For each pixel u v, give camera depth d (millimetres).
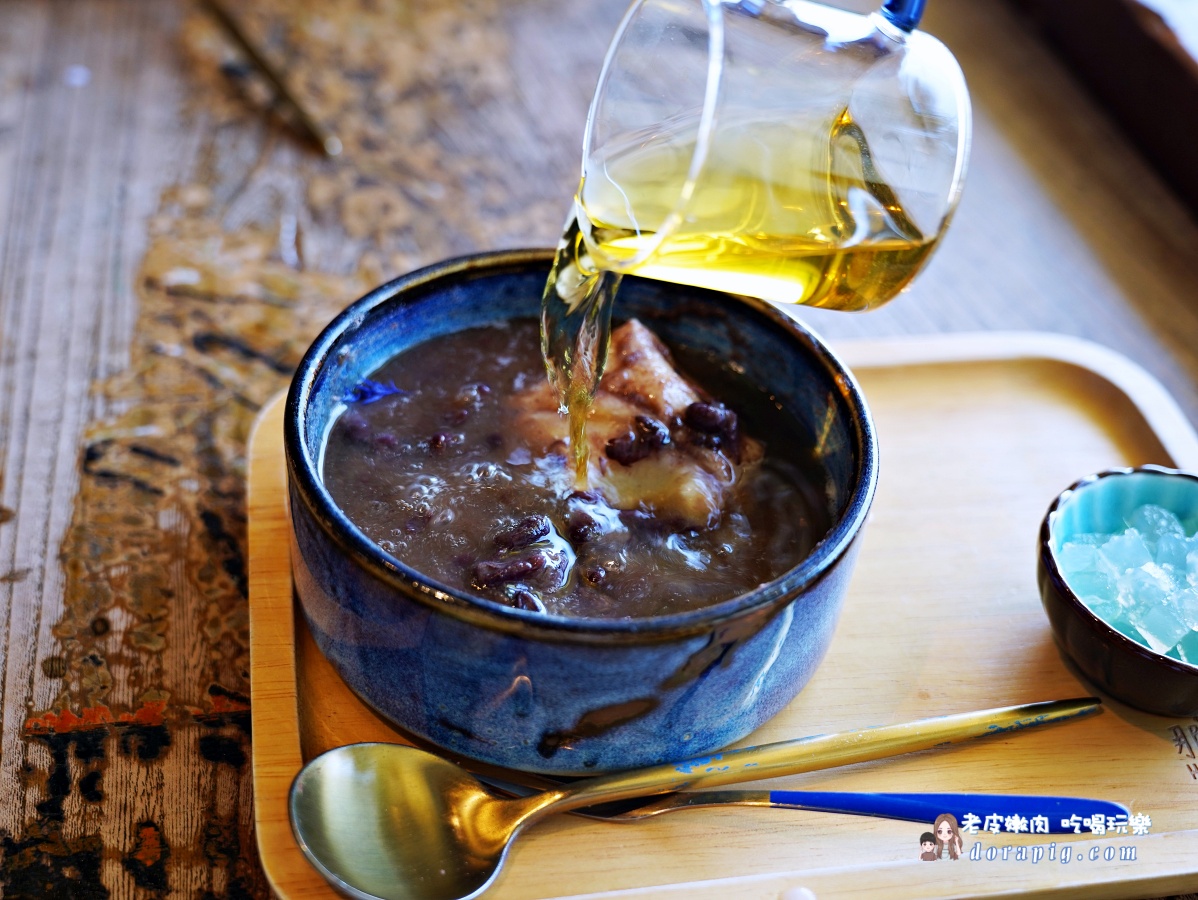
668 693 421
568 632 404
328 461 481
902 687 478
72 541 520
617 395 508
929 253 453
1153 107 753
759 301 508
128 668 484
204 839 446
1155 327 660
